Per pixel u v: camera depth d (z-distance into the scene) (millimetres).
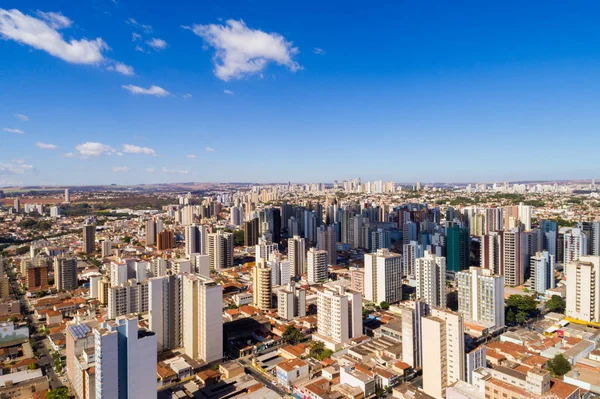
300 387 183250
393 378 189875
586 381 181375
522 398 142125
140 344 149000
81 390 184375
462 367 171750
